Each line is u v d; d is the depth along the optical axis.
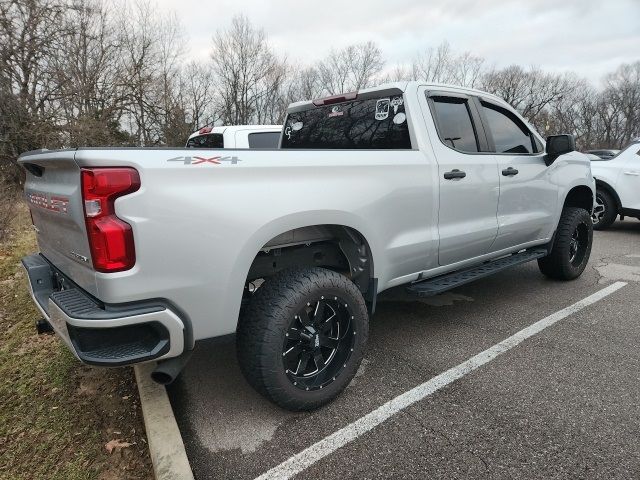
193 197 2.00
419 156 3.07
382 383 2.87
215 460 2.21
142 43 22.64
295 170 2.37
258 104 37.78
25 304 4.23
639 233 7.89
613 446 2.23
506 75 60.66
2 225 6.88
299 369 2.49
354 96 3.56
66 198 2.04
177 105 25.12
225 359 3.25
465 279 3.44
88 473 2.12
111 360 1.91
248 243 2.17
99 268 1.88
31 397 2.76
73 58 17.81
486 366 3.06
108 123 18.78
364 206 2.67
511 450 2.22
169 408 2.49
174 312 2.02
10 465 2.19
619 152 8.02
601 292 4.55
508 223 3.81
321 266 2.87
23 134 14.82
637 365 3.04
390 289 3.40
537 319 3.88
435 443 2.28
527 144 4.18
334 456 2.21
